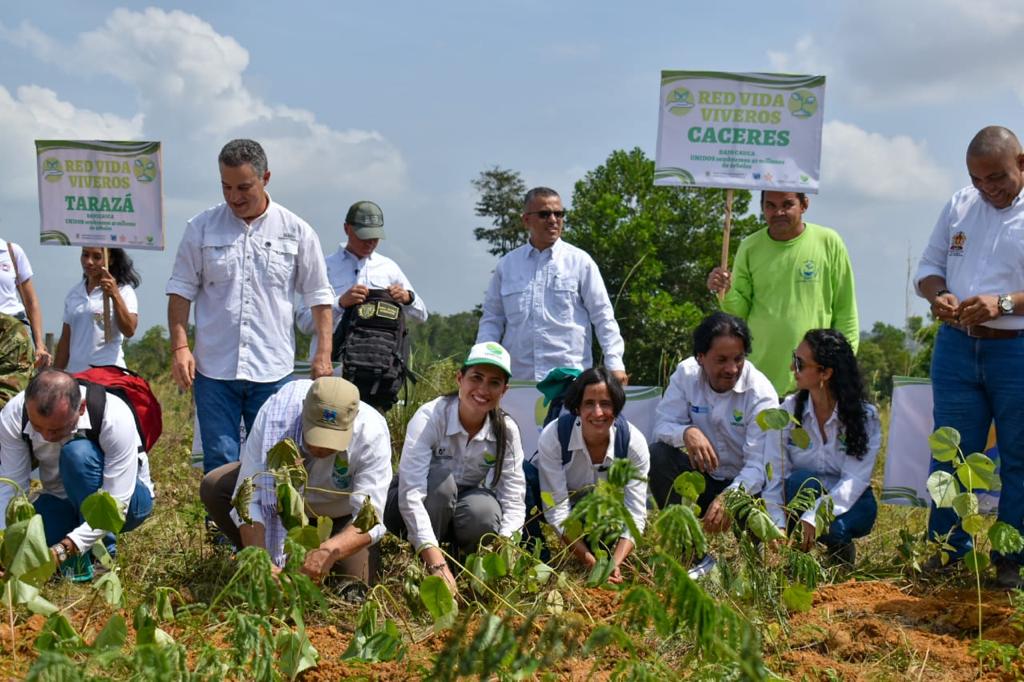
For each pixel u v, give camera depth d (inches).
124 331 293.7
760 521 166.7
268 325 243.6
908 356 356.2
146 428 222.7
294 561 122.3
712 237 1370.6
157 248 270.8
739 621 107.3
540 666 114.3
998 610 189.3
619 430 215.2
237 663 122.4
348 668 157.1
